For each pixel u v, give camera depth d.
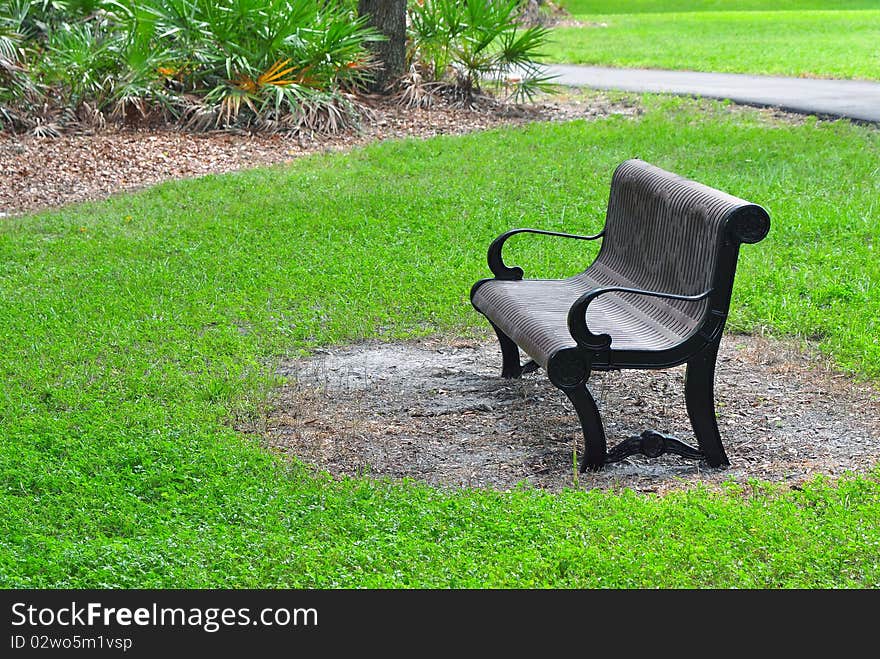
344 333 6.85
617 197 5.97
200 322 6.98
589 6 52.59
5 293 7.71
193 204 10.82
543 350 4.75
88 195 11.89
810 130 14.27
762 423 5.38
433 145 13.84
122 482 4.59
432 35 17.77
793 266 8.13
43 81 15.10
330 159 13.20
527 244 8.98
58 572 3.85
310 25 15.83
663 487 4.66
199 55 15.18
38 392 5.70
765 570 3.78
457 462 4.95
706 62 25.28
